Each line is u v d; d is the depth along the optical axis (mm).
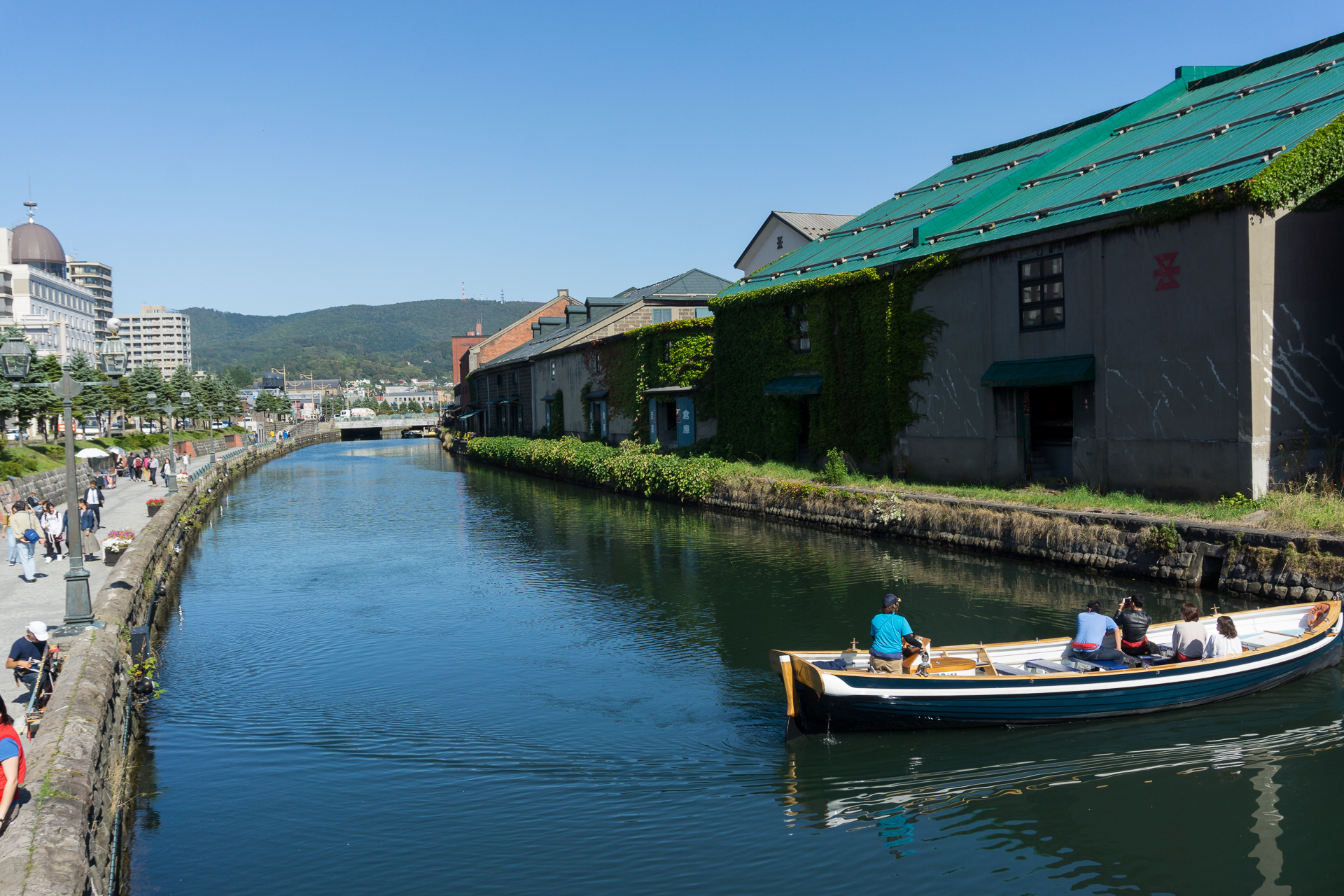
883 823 9641
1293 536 15672
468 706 13484
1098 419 22281
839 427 31281
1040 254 23594
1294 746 10984
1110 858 8836
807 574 20969
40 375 44500
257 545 30062
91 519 25000
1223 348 19109
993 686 11273
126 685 12648
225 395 106062
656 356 42625
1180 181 20938
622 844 9398
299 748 12047
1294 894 8164
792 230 49469
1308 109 21016
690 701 13367
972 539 22297
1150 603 16500
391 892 8609
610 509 35562
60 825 7180
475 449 70938
